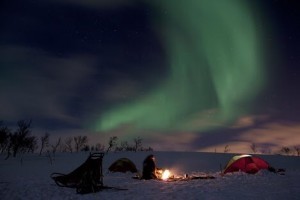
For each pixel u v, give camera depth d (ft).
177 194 44.47
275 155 217.36
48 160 178.70
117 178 75.00
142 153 220.23
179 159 177.37
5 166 141.18
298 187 50.08
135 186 55.36
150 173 69.92
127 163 100.42
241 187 50.93
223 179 64.44
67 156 208.13
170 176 71.97
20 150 232.12
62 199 43.16
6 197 46.55
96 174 50.98
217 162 162.20
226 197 41.19
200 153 227.40
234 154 221.87
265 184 54.60
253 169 77.15
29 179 76.07
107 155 199.11
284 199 38.99
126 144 272.92
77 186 49.90
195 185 54.75
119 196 43.93
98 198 42.88
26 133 224.33
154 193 46.03
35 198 44.68
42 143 257.34
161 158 181.98
